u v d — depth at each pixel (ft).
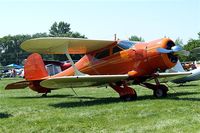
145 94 47.91
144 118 25.71
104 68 43.32
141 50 40.01
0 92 60.54
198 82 73.36
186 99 37.91
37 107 35.17
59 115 28.53
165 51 38.37
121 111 29.48
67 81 38.68
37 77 49.37
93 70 44.45
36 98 47.67
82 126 23.26
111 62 42.50
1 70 222.48
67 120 25.79
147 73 40.73
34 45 39.40
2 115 29.99
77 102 39.34
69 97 48.42
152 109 29.91
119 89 41.09
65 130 22.36
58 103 38.70
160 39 39.32
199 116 25.45
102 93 53.42
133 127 22.36
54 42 39.04
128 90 40.22
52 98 47.01
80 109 32.07
